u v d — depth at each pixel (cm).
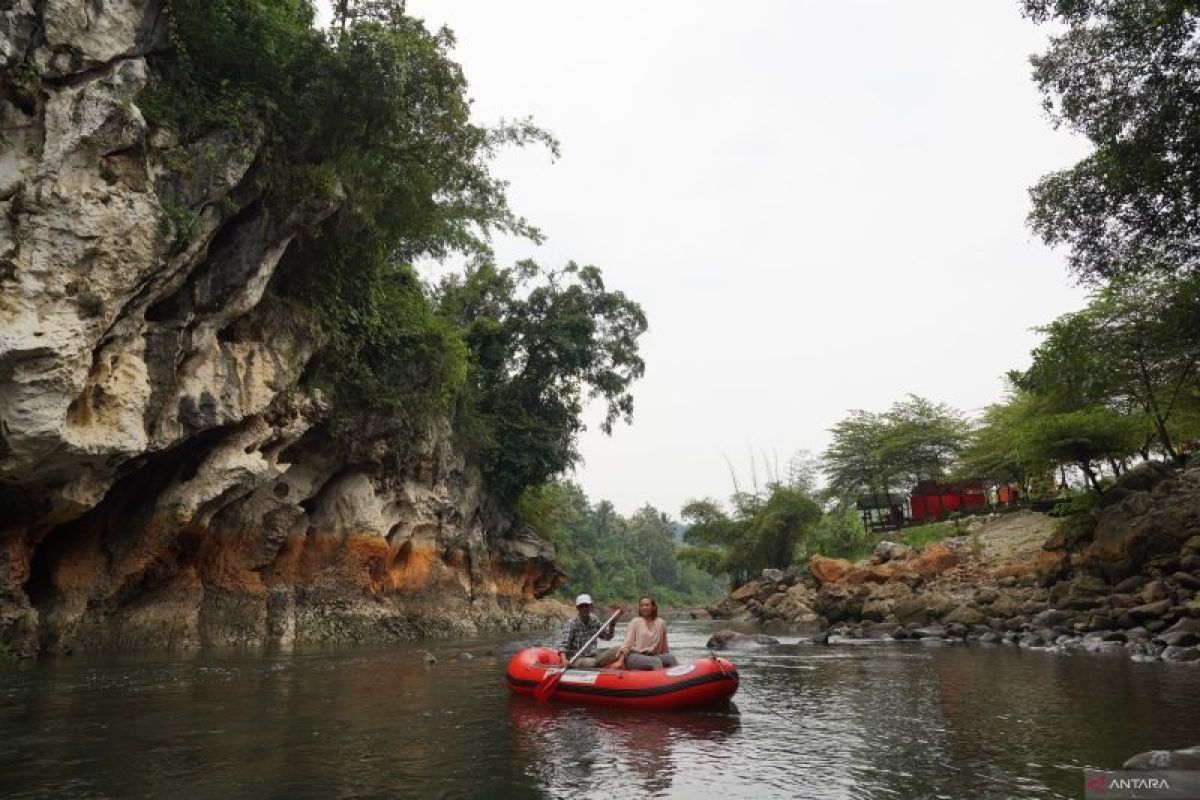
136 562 1383
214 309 1334
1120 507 1839
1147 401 2238
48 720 710
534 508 3431
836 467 4616
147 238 1135
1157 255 1584
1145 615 1538
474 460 2630
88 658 1234
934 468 4303
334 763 546
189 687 926
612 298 3094
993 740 623
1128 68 1392
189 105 1226
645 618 867
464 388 2573
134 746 601
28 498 1141
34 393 1022
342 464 1859
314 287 1641
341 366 1767
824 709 793
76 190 1062
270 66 1323
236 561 1588
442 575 2264
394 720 719
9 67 1008
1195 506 1711
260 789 479
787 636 2173
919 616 2097
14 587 1173
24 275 1016
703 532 5334
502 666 1205
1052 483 3008
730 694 774
